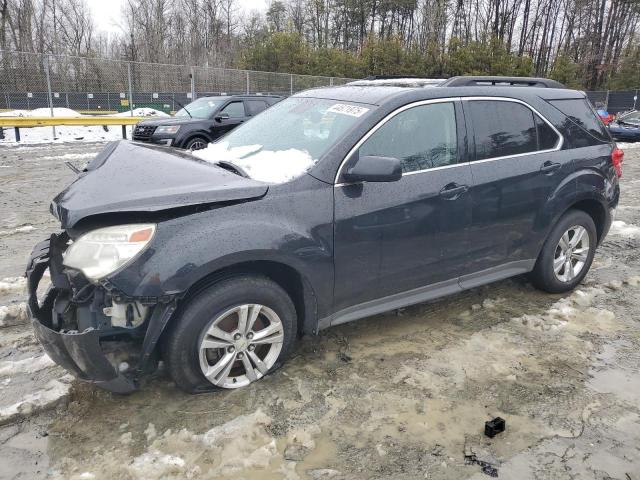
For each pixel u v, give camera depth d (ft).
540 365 11.62
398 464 8.61
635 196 30.37
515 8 161.38
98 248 8.78
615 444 9.18
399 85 13.42
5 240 19.58
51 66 60.49
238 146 12.83
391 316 13.89
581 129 15.06
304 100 13.73
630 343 12.68
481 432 9.42
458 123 12.53
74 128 63.77
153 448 8.74
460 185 12.25
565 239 15.02
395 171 10.15
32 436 9.09
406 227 11.48
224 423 9.42
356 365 11.46
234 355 10.12
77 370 8.98
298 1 190.90
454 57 108.99
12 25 142.72
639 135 61.93
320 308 10.88
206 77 70.85
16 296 14.51
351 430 9.39
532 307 14.57
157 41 171.22
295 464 8.54
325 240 10.47
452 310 14.33
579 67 142.10
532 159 13.66
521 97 13.89
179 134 38.19
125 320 9.13
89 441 8.97
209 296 9.50
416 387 10.69
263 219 9.79
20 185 29.84
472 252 12.88
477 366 11.52
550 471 8.50
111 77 64.28
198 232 9.20
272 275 10.67
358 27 181.06
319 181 10.52
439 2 142.61
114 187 9.67
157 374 10.89
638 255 19.42
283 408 9.91
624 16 159.02
